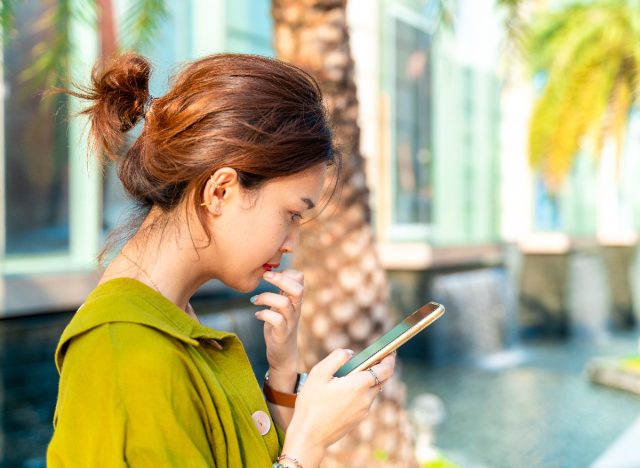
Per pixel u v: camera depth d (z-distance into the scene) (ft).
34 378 19.58
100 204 23.04
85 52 19.31
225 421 3.07
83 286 20.72
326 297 8.32
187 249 3.14
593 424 30.22
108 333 2.87
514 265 51.34
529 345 49.93
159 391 2.81
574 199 62.75
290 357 3.95
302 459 3.25
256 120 3.03
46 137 21.26
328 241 8.32
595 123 33.86
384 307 8.55
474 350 43.21
